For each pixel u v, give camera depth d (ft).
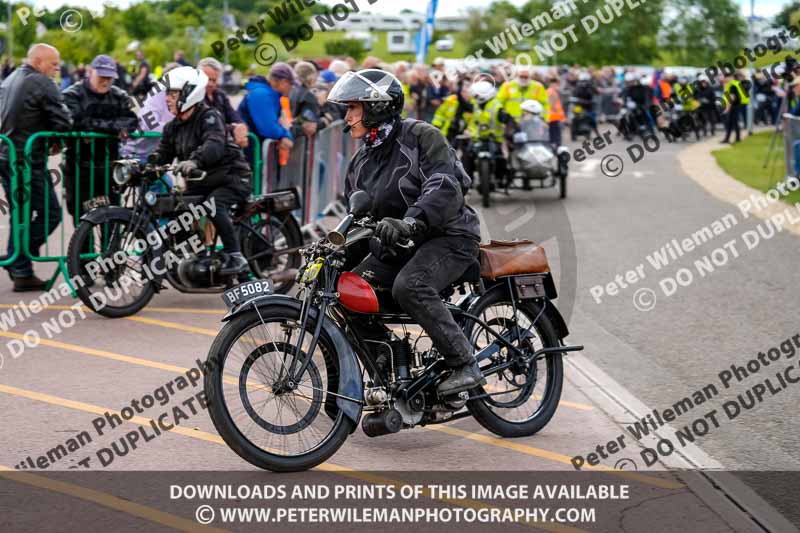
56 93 30.35
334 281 17.37
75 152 31.24
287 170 39.81
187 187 28.58
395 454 18.12
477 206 55.93
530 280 19.22
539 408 19.49
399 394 17.56
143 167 27.96
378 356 17.66
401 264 17.69
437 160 17.28
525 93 58.29
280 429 17.20
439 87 67.31
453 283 18.45
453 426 19.81
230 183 28.63
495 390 19.19
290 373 16.75
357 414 17.13
